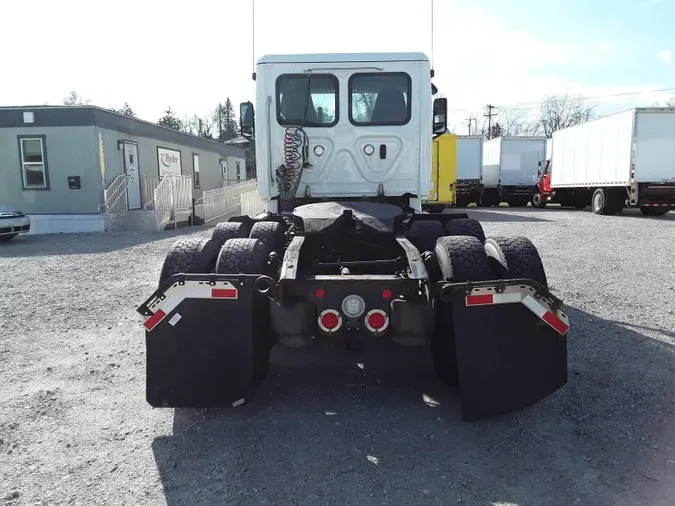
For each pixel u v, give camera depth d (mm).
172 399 3412
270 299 3602
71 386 4152
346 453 3127
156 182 19812
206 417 3609
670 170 19000
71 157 15984
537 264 3559
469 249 3529
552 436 3293
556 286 7457
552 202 27344
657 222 17453
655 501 2633
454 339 3385
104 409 3744
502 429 3389
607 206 20984
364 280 3404
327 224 4219
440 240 3727
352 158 5773
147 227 16578
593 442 3219
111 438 3334
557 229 15047
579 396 3840
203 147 24766
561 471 2912
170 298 3355
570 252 10656
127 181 17469
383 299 3418
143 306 3355
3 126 15945
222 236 4715
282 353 4848
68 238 14336
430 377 4266
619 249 11055
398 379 4234
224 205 22297
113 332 5562
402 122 5758
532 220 18391
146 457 3109
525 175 28969
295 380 4238
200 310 3361
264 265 3723
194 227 18406
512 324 3270
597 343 4977
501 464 2990
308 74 5695
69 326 5789
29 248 12312
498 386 3268
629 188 19469
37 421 3564
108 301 6941
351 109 5738
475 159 28062
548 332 3322
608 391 3924
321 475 2902
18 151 16031
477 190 28328
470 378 3246
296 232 4355
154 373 3402
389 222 4340
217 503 2666
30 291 7570
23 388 4113
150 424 3518
